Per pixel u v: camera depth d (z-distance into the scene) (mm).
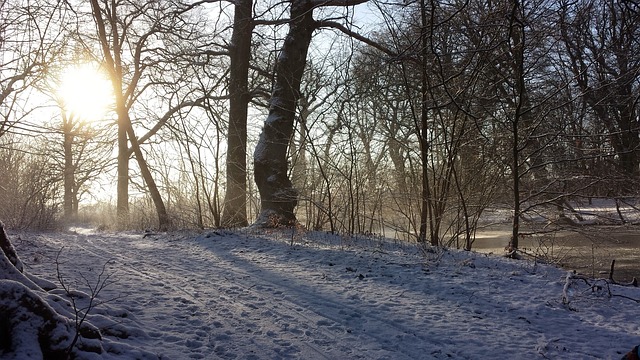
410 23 11656
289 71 14695
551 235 12664
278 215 14523
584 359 5145
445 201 11328
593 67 11844
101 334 4852
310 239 12453
